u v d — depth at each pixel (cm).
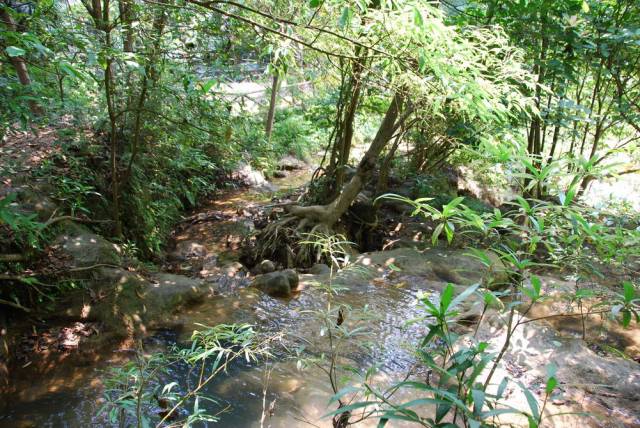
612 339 399
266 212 719
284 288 467
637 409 310
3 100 265
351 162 954
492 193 962
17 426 263
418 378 322
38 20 247
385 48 278
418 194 755
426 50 239
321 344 365
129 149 500
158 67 391
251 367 331
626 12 586
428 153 798
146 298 397
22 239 353
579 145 938
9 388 292
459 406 111
